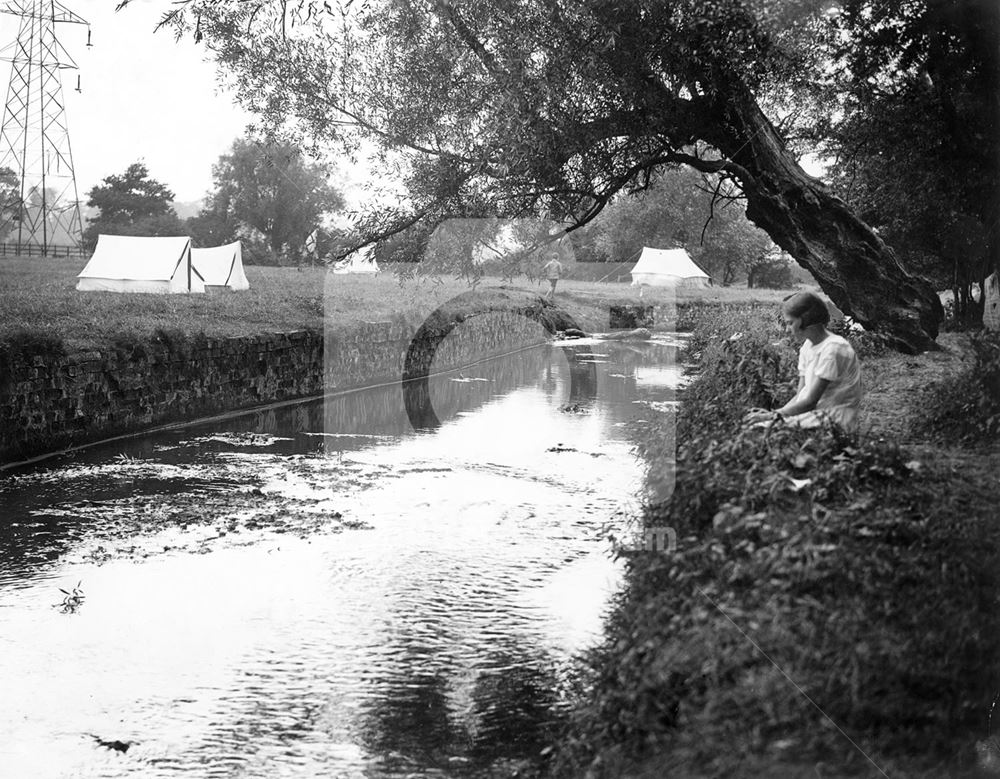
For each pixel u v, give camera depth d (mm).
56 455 10000
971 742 2621
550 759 3301
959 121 3852
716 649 2961
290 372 14438
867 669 2686
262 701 4008
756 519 3262
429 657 4312
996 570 2867
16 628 4977
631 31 5199
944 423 3365
